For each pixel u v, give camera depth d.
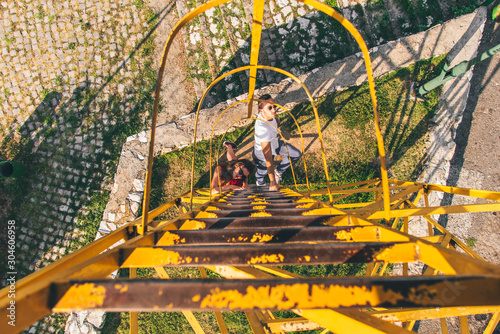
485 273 0.74
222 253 1.05
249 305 0.74
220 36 6.05
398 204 3.24
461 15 5.46
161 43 6.21
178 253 1.06
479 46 5.48
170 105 6.07
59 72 6.10
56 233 5.59
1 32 6.17
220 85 6.01
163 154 5.55
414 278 0.74
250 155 5.59
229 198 3.50
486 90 5.50
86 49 6.14
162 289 0.73
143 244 1.22
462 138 5.52
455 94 5.41
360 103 5.52
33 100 6.05
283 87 5.52
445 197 5.34
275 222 1.61
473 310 1.64
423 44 5.41
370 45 5.92
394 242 1.05
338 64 5.51
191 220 1.61
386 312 1.76
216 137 5.58
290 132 5.59
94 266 0.91
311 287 0.75
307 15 5.98
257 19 1.77
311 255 1.04
